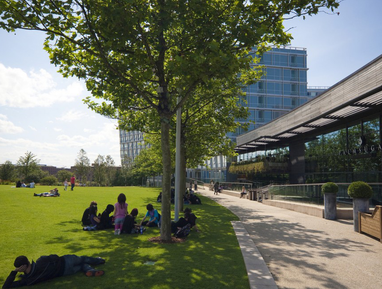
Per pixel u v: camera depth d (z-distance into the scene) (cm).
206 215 1514
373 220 912
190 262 613
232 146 2106
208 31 778
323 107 2234
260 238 927
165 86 876
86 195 2486
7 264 577
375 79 1616
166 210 841
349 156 2323
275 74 6153
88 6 761
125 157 9344
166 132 862
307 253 734
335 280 534
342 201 1468
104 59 792
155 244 783
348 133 2348
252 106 5978
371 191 1035
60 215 1285
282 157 3534
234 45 884
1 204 1565
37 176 6725
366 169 2112
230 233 983
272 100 6069
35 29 773
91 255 657
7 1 752
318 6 803
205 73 781
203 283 489
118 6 743
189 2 734
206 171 6506
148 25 827
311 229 1102
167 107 866
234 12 728
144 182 8150
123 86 929
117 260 619
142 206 1830
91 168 8169
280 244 838
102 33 794
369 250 771
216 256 668
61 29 807
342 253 736
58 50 898
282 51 6225
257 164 3550
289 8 808
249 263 613
